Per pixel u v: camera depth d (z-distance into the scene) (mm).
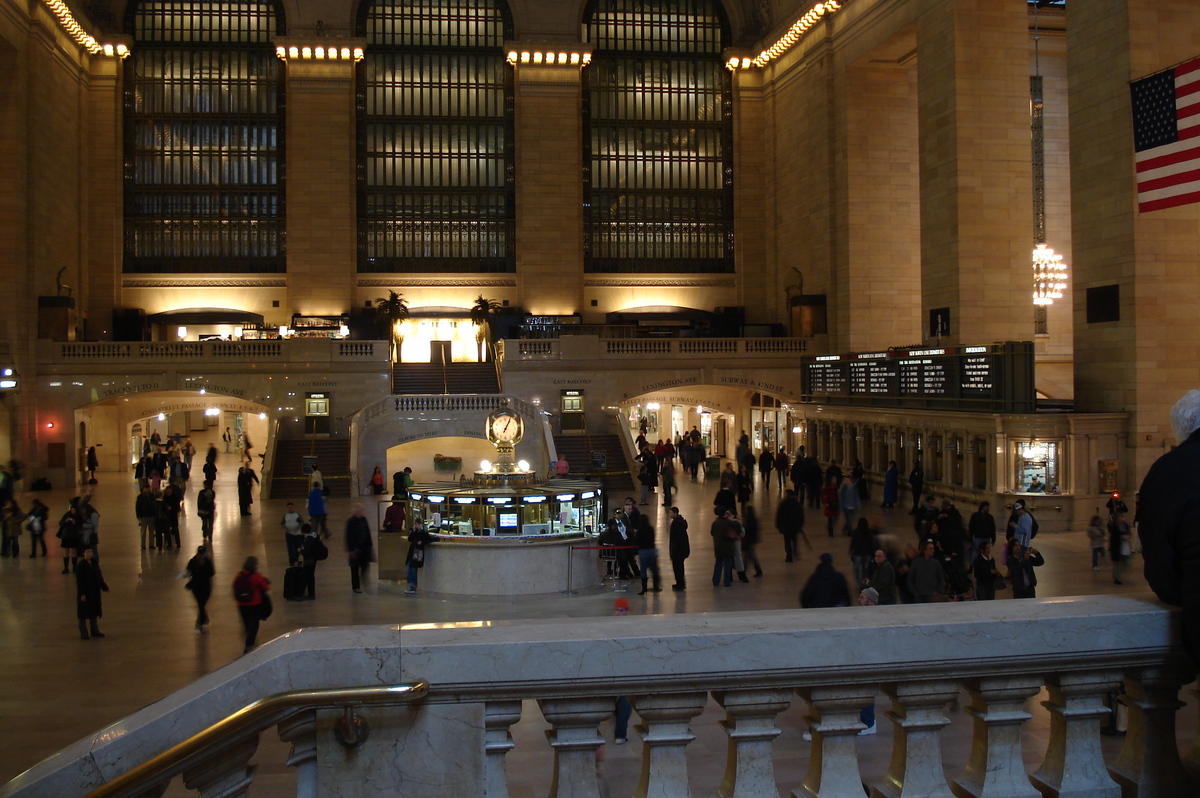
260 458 43062
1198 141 12898
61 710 10164
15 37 34125
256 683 2773
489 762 2961
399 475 27766
